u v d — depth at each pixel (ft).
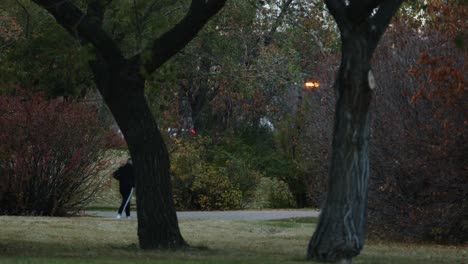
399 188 163.43
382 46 167.22
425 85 156.66
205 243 146.61
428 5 146.61
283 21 289.74
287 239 158.51
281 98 305.12
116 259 102.01
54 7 118.62
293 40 293.84
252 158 293.02
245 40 273.33
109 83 122.72
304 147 191.21
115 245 138.62
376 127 163.94
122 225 177.37
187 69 242.99
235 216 229.86
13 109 213.66
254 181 287.89
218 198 280.72
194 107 313.53
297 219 220.02
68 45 131.13
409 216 162.91
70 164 218.79
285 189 300.20
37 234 155.22
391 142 162.40
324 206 98.12
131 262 93.76
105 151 225.35
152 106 159.53
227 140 299.38
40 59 136.05
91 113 221.25
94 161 223.71
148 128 123.24
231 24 232.73
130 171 214.90
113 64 122.21
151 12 127.65
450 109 154.30
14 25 176.96
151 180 123.34
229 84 278.46
